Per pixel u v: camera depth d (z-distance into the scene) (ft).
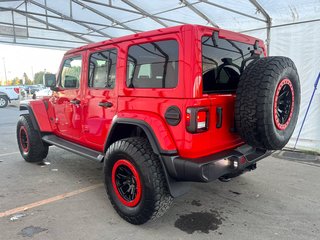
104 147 9.87
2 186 12.09
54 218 9.29
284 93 8.63
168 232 8.50
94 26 35.63
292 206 10.23
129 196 8.98
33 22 36.91
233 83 9.13
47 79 13.62
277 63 8.02
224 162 8.03
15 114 38.81
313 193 11.39
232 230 8.61
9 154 17.53
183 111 7.41
